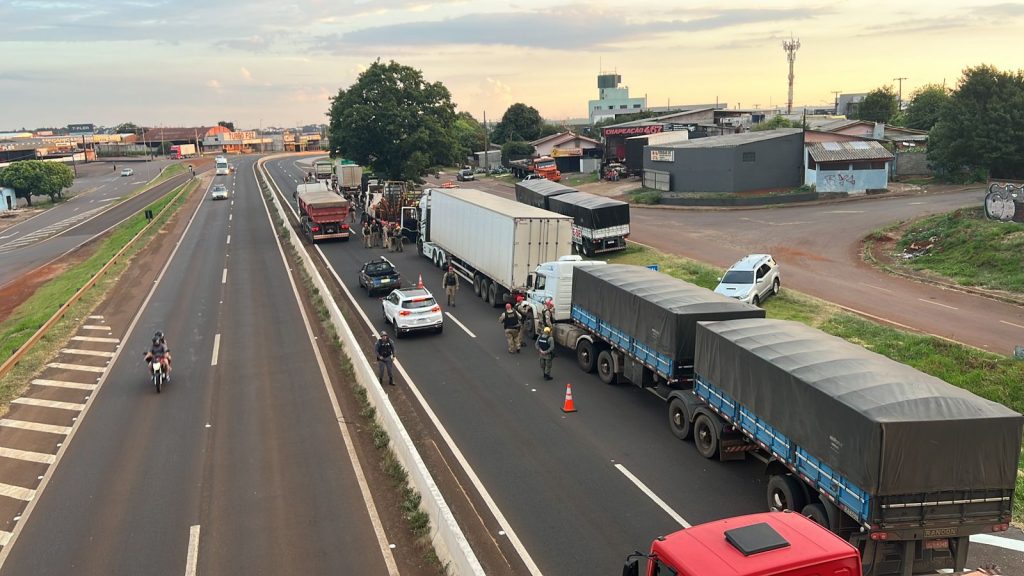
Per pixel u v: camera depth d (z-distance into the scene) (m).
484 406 21.02
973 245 35.06
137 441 19.38
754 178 60.38
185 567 13.20
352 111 69.06
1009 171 58.94
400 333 28.52
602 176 85.62
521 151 111.31
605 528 14.10
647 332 19.80
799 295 31.00
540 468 16.84
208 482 16.72
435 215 42.44
